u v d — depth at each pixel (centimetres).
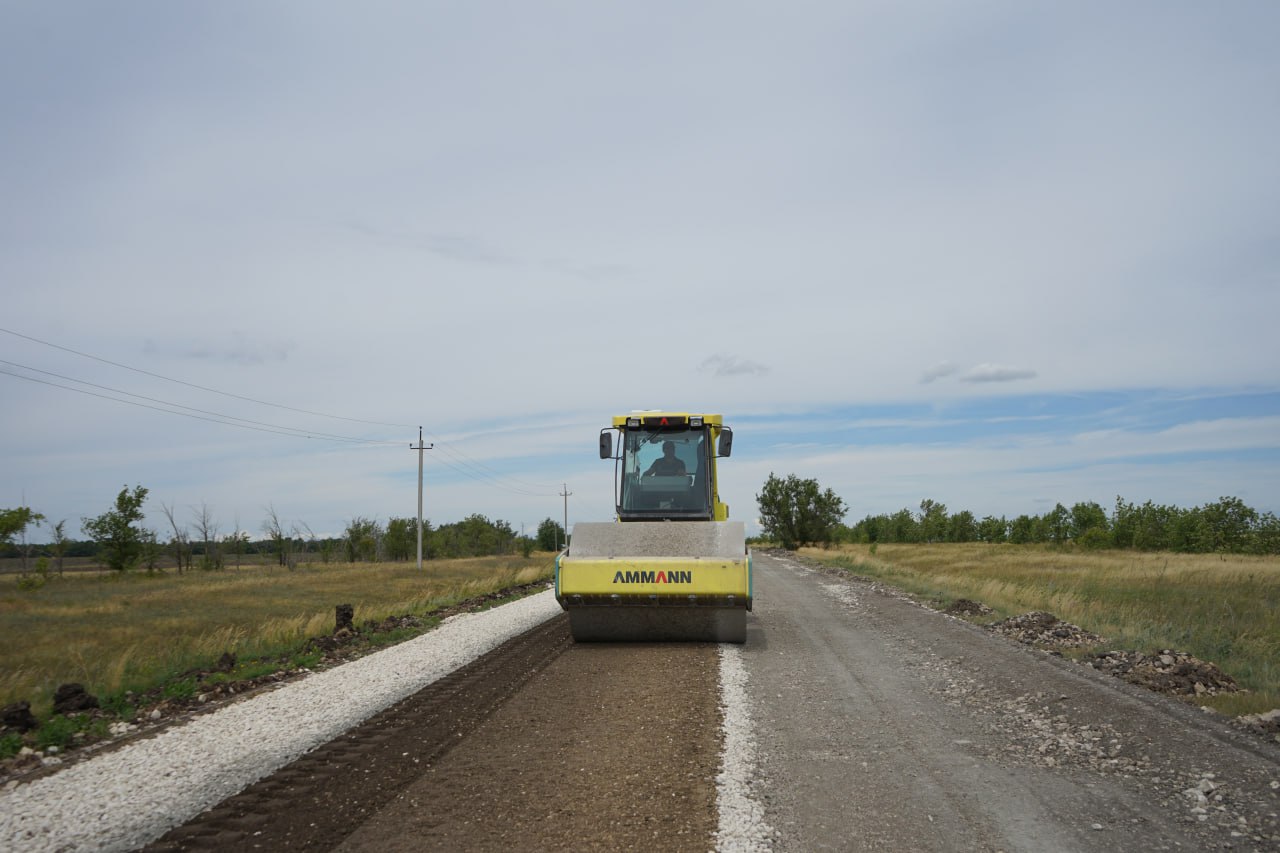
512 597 2419
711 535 1265
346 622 1531
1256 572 2631
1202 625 1389
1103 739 694
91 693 980
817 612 1741
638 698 886
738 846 484
